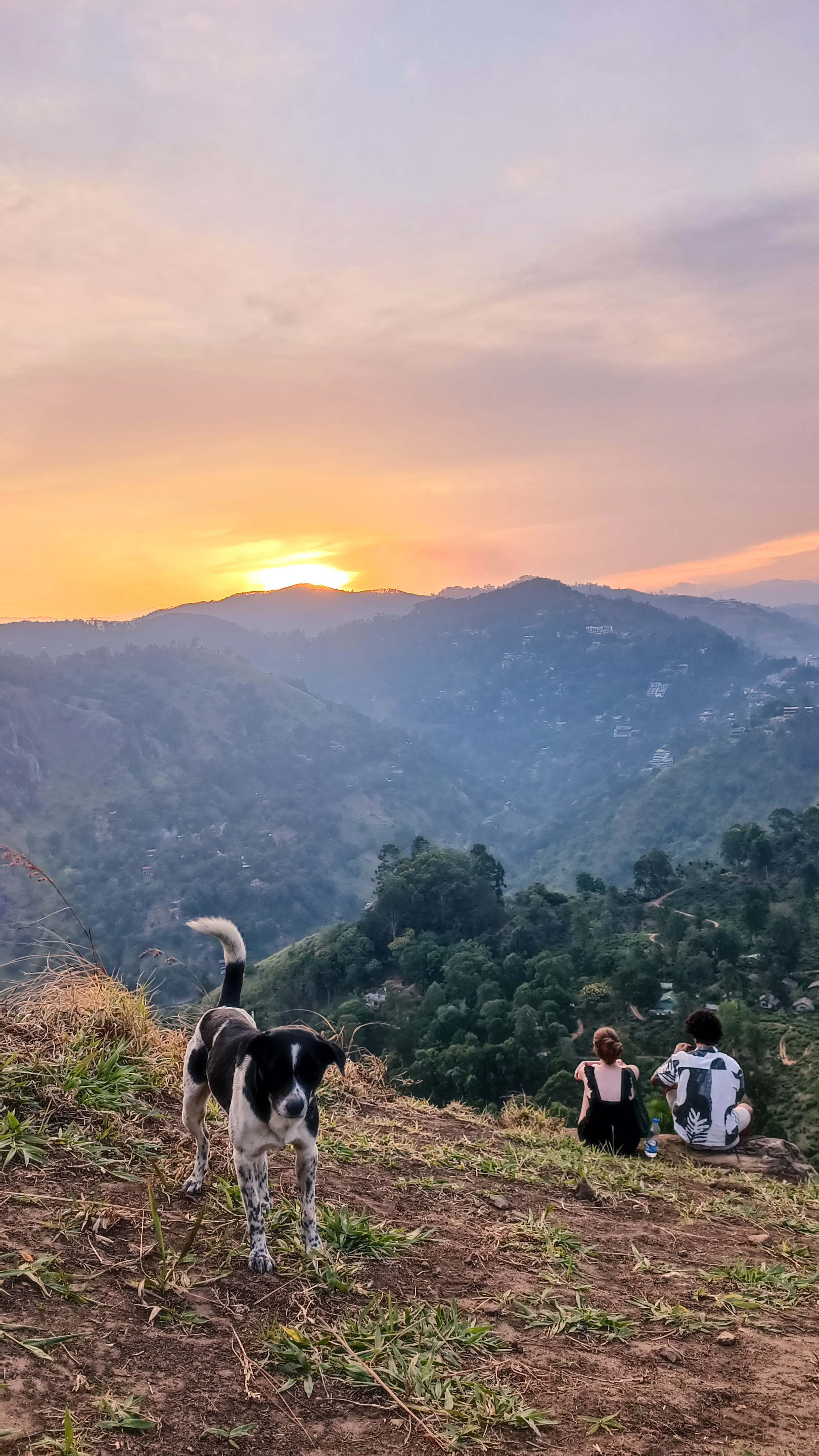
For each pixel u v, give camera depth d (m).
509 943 87.44
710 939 79.69
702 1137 8.14
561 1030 64.69
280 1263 3.91
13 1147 4.21
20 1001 5.82
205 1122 4.76
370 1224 4.62
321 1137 5.95
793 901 91.62
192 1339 3.21
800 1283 4.87
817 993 72.31
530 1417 3.09
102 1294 3.33
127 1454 2.54
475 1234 4.88
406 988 85.69
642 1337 3.95
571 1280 4.45
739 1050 59.19
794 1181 7.85
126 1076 5.27
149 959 6.71
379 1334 3.46
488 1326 3.75
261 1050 3.71
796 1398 3.48
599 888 106.81
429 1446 2.89
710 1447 3.07
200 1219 3.73
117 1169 4.38
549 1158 6.88
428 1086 60.66
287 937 192.00
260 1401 2.95
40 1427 2.56
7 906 142.88
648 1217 5.95
